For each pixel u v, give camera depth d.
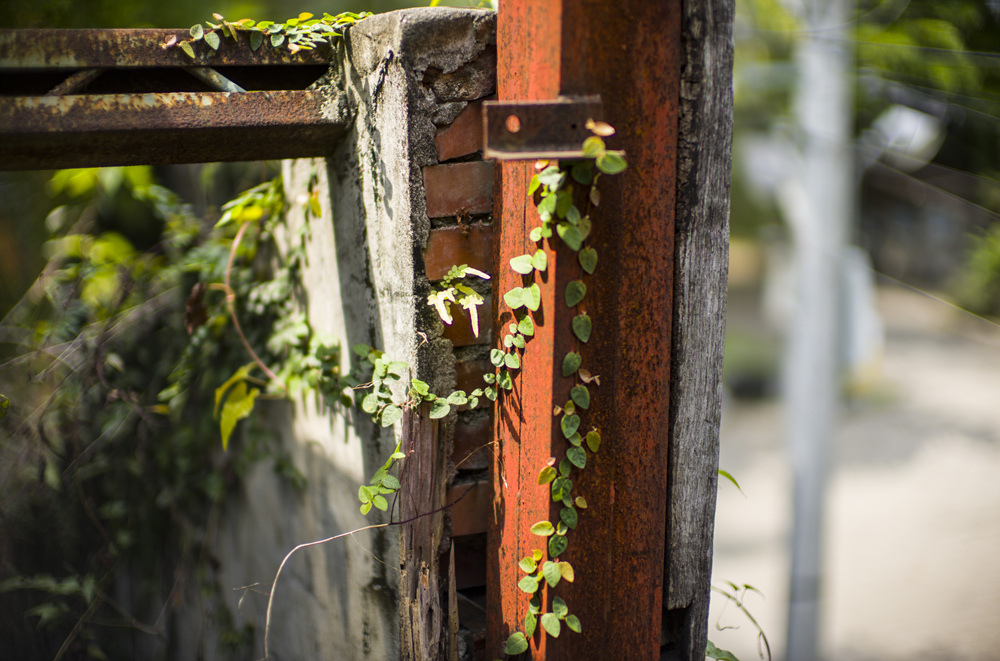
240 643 2.76
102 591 3.17
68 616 3.18
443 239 2.08
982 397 8.34
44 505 3.06
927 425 7.77
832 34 3.61
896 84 3.60
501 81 2.01
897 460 7.12
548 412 1.99
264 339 2.60
